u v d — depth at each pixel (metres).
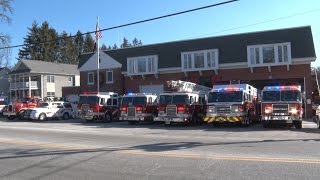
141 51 51.34
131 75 50.62
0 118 48.28
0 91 81.56
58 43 123.12
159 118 32.03
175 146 16.36
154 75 49.34
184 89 32.28
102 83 54.25
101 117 38.38
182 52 46.84
